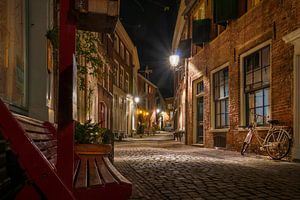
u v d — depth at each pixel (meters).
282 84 9.92
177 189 5.45
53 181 1.93
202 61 17.59
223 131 14.65
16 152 1.90
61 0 2.23
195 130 19.28
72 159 2.21
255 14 11.72
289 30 9.53
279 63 10.09
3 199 2.21
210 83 16.31
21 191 2.28
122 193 2.58
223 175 6.88
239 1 13.32
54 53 6.42
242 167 8.17
